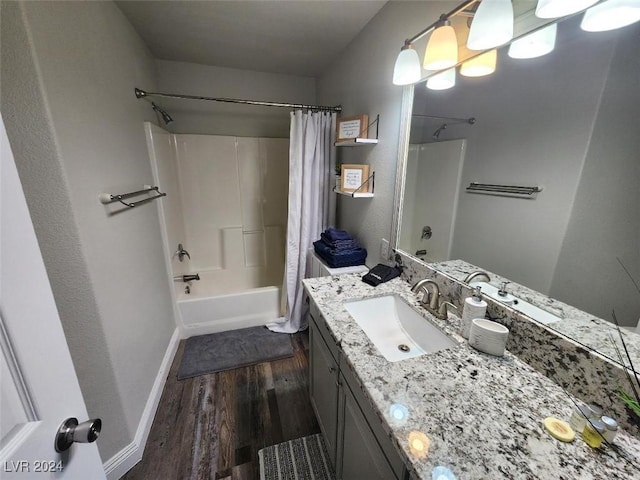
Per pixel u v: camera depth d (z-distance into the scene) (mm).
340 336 1018
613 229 658
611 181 649
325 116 2242
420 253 1412
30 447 468
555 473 550
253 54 2285
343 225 2398
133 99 1739
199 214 2912
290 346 2297
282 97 2836
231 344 2312
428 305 1210
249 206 3059
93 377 1172
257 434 1532
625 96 610
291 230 2332
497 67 943
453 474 545
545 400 729
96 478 632
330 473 1334
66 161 991
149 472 1336
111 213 1300
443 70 1160
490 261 1017
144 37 1975
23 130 896
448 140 1186
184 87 2555
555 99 766
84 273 1077
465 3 952
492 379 801
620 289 660
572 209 743
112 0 1477
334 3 1545
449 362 869
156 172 2033
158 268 1997
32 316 494
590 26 675
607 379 674
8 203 459
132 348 1439
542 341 818
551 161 789
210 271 3047
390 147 1597
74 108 1059
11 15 827
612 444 604
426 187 1336
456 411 692
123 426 1307
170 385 1877
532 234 860
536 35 812
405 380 795
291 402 1751
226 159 2865
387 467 742
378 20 1631
